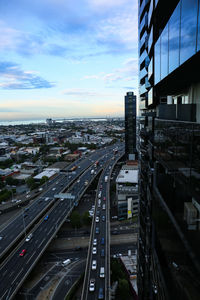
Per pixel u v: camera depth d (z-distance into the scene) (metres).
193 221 9.41
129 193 94.75
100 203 98.69
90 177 138.25
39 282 60.31
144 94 28.62
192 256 7.66
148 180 23.97
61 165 173.88
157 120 14.47
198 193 7.45
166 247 11.28
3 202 108.62
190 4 8.99
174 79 14.09
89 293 48.88
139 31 30.02
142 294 28.67
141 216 29.48
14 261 58.69
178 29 10.82
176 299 9.89
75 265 67.06
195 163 7.55
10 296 47.12
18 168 175.50
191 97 13.30
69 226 90.62
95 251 62.69
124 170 129.12
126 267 62.75
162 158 13.02
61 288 58.09
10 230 75.12
